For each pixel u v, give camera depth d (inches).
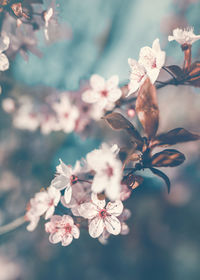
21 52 15.9
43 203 14.1
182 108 37.8
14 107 29.1
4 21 15.3
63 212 13.9
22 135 34.1
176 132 13.0
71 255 41.3
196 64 13.5
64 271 41.1
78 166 14.5
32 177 33.2
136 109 13.2
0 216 34.4
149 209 47.1
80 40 35.7
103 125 27.3
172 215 49.9
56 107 25.6
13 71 21.4
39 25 15.4
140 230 46.9
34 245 39.4
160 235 49.1
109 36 38.4
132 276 45.4
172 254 49.9
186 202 51.0
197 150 44.5
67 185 13.3
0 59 14.7
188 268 49.0
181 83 13.6
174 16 36.9
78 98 25.3
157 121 13.1
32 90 29.6
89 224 13.1
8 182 34.1
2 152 34.1
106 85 16.1
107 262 43.4
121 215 13.9
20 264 40.4
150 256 47.9
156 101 13.1
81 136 26.0
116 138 27.1
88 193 13.5
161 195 48.2
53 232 13.3
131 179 12.9
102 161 11.9
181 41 13.5
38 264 40.5
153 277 46.7
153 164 13.0
